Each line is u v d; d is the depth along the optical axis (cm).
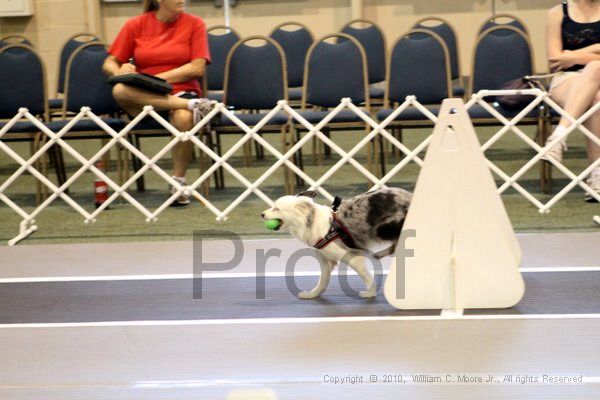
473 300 565
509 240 583
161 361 495
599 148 876
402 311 570
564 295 593
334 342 516
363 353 495
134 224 878
